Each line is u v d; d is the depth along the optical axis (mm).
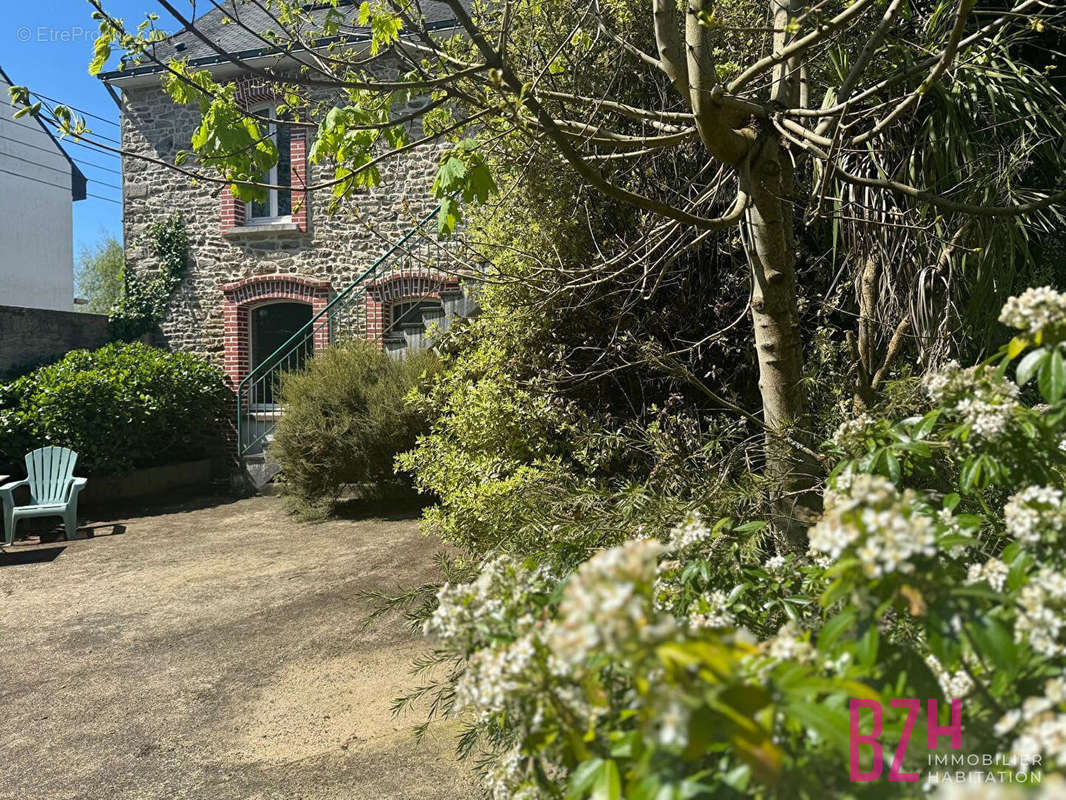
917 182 4164
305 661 4270
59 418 8961
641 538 2311
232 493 10070
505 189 5094
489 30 4242
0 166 16516
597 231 5113
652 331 4945
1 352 10172
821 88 4594
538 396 4484
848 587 1100
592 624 888
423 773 3027
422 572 5773
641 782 946
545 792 1328
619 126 5055
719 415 4734
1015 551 1311
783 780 972
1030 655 1122
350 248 11031
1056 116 4359
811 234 4922
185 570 6340
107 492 9586
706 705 857
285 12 3277
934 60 2855
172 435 10336
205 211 11688
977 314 3959
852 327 4715
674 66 2924
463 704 1453
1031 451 1562
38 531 8039
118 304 11961
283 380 8977
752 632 1805
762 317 2926
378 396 8195
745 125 3064
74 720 3719
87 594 5793
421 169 10641
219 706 3775
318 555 6586
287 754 3266
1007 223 4020
